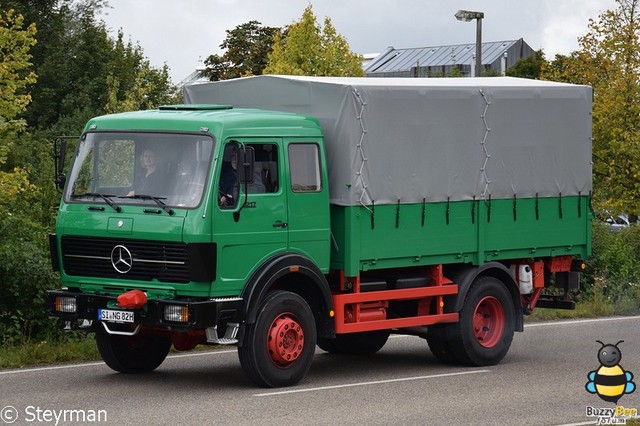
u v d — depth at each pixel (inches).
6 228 693.3
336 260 573.0
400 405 484.4
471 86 624.1
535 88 657.0
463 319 617.0
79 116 2032.5
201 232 507.2
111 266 529.7
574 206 682.8
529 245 657.0
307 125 559.2
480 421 447.8
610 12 1222.3
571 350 684.1
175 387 527.8
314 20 1381.6
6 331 636.7
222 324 518.6
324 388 530.0
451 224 615.2
